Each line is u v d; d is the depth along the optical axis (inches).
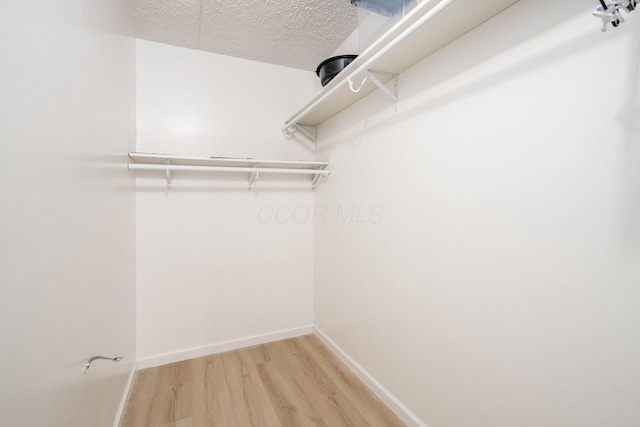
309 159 86.9
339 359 73.1
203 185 73.7
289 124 76.9
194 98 72.5
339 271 73.8
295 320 87.0
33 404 22.2
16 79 20.3
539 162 30.8
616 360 25.4
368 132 61.5
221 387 61.6
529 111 31.8
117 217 49.2
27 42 21.6
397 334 53.4
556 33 29.3
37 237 23.1
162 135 69.5
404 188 51.4
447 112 42.4
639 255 24.0
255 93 79.2
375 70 50.7
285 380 64.4
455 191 41.2
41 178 23.7
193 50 72.4
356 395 59.3
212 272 75.5
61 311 27.1
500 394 35.3
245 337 80.2
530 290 31.9
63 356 27.5
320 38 68.2
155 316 69.7
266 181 81.1
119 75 50.7
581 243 27.5
